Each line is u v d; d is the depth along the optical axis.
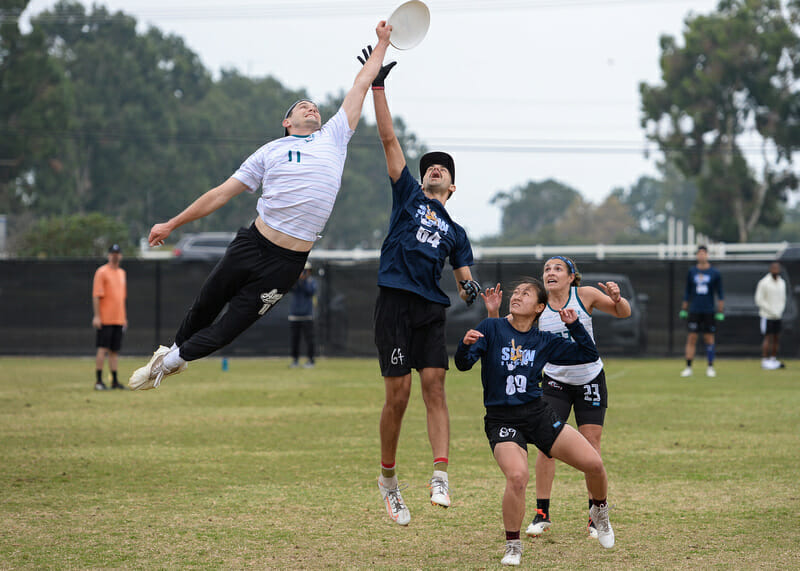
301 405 27.28
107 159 139.62
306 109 12.15
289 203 11.60
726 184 103.12
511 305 11.67
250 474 16.89
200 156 152.25
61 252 76.31
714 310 36.81
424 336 13.01
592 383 13.17
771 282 40.25
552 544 12.38
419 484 16.08
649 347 46.22
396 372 12.83
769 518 13.57
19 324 46.34
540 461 13.28
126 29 148.62
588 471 11.54
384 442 12.99
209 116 156.00
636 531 12.94
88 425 22.98
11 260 46.25
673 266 46.00
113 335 31.34
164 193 144.00
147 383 11.73
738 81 103.12
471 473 17.03
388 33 12.84
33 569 11.05
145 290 46.25
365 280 46.91
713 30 103.50
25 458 18.45
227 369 40.38
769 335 40.84
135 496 15.06
